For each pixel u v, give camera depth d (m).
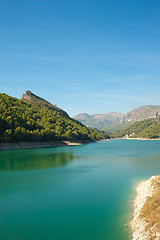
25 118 177.25
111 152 125.56
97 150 140.62
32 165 75.31
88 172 62.78
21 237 25.11
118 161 86.31
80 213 32.09
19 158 92.81
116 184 48.62
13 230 26.83
